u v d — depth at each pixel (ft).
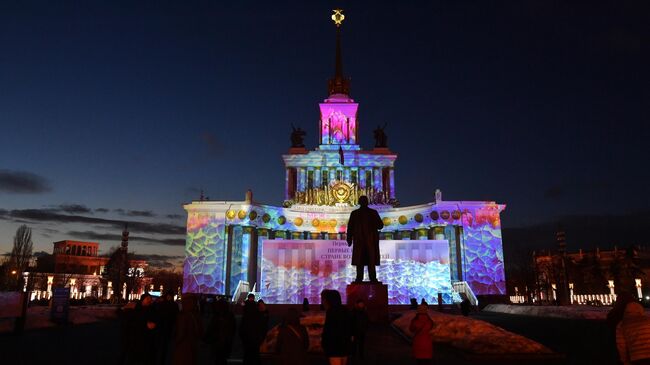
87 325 103.19
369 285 73.77
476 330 58.65
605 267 347.97
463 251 194.90
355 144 273.33
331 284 163.84
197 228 197.77
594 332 80.84
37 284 326.65
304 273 164.25
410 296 170.60
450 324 62.90
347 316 30.60
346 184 236.63
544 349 50.72
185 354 32.55
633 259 308.60
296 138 270.26
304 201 238.89
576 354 53.36
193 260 194.49
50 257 428.97
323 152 263.08
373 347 57.36
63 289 99.91
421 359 35.65
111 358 52.34
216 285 191.52
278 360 27.68
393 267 173.27
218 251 195.11
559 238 229.04
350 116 280.10
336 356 29.76
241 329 40.70
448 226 200.03
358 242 75.87
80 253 460.14
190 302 33.73
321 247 166.50
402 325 73.61
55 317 98.12
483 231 197.47
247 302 41.57
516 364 47.03
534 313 135.74
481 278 192.13
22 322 78.89
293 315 28.07
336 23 312.50
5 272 266.77
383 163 262.47
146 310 40.34
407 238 210.38
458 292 187.11
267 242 166.30
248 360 40.19
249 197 201.26
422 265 173.27
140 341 39.63
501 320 114.73
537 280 281.54
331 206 220.02
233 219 197.67
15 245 272.72
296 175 265.95
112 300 252.62
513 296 322.75
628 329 24.95
